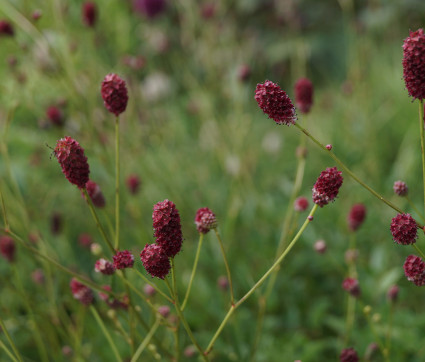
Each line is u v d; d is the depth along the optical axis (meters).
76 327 0.69
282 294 0.76
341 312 0.74
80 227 0.89
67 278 0.70
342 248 0.78
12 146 0.85
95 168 0.74
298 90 0.64
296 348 0.68
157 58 1.21
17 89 0.82
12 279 0.74
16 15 0.76
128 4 1.20
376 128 1.04
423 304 0.74
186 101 1.16
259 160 1.06
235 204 0.83
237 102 0.91
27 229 0.70
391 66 1.25
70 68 0.79
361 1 1.46
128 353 0.67
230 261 0.79
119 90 0.53
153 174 0.90
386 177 0.98
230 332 0.65
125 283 0.54
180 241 0.49
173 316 0.64
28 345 0.71
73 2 1.01
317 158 1.01
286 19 1.21
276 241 0.80
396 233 0.48
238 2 1.46
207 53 1.05
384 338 0.66
